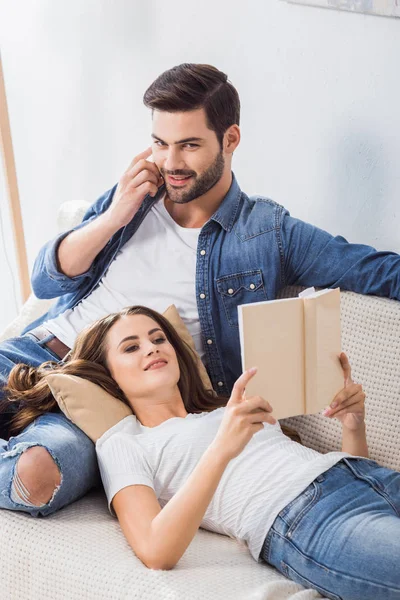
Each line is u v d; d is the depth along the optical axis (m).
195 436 1.59
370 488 1.53
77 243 1.91
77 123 2.61
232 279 1.89
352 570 1.36
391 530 1.38
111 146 2.54
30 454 1.49
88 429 1.61
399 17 1.83
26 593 1.46
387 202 1.96
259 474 1.53
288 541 1.45
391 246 1.98
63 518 1.52
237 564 1.47
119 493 1.49
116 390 1.71
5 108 2.68
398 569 1.32
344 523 1.42
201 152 1.80
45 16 2.58
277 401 1.46
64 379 1.65
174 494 1.55
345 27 1.94
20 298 3.03
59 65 2.59
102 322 1.76
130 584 1.34
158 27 2.32
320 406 1.52
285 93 2.10
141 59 2.38
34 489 1.47
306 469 1.52
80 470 1.54
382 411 1.79
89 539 1.46
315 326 1.46
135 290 1.93
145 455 1.56
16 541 1.48
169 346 1.73
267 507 1.49
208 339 1.91
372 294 1.82
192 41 2.25
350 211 2.04
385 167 1.95
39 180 2.79
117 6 2.38
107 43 2.45
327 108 2.02
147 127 2.42
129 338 1.71
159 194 1.96
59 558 1.42
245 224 1.91
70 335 1.93
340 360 1.55
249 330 1.41
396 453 1.78
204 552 1.49
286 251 1.88
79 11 2.48
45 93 2.67
